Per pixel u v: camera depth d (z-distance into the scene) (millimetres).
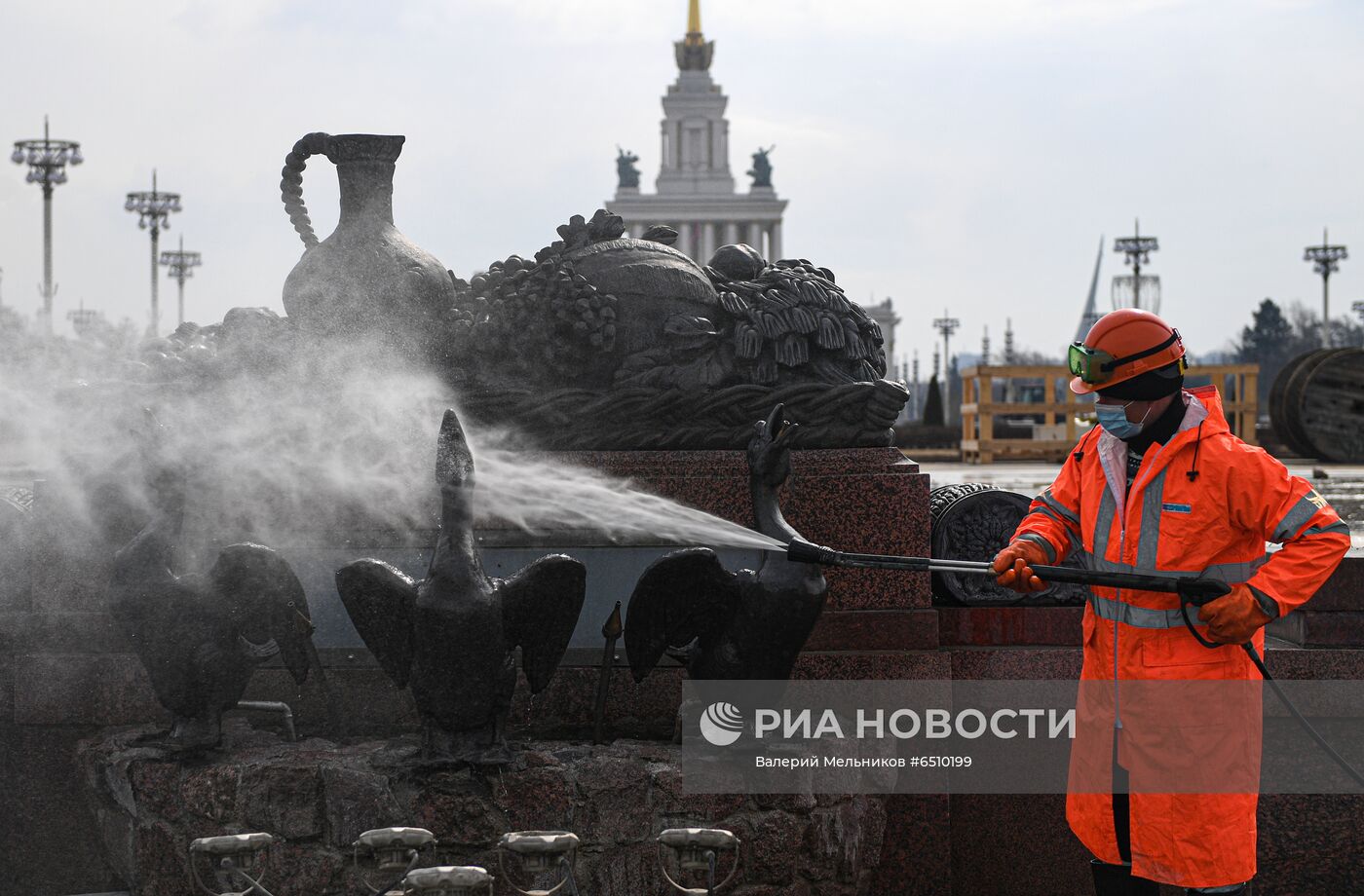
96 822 5793
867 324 6512
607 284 6320
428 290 6191
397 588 4918
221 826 5082
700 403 6207
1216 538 4277
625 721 5895
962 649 6230
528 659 5125
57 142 28234
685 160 107312
